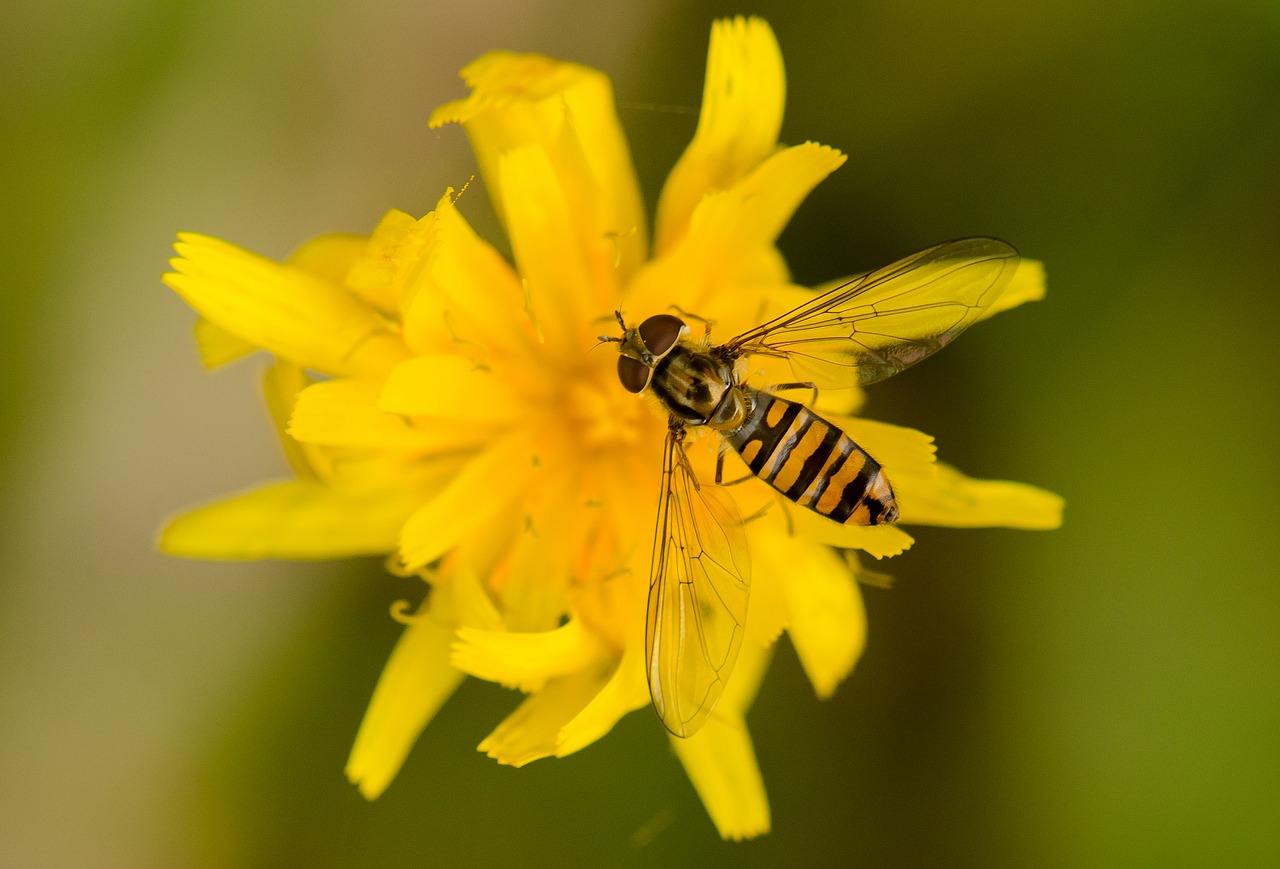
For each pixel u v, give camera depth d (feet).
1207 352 0.49
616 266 0.46
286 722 0.50
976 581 0.50
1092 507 0.50
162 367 0.51
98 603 0.51
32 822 0.51
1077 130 0.50
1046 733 0.50
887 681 0.50
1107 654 0.50
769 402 0.46
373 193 0.50
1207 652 0.50
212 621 0.51
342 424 0.45
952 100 0.50
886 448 0.46
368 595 0.50
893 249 0.49
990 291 0.45
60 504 0.51
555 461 0.46
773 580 0.46
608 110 0.46
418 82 0.50
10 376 0.50
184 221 0.50
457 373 0.45
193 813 0.50
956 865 0.50
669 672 0.45
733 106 0.46
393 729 0.47
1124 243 0.50
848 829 0.50
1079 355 0.50
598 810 0.50
